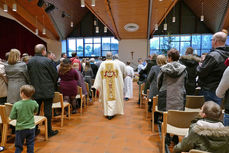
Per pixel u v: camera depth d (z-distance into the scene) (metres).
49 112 2.98
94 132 3.22
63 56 5.31
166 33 14.27
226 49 2.06
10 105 2.51
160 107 2.60
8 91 2.81
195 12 13.41
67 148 2.62
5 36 12.17
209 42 13.70
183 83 2.49
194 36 13.94
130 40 15.09
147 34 13.56
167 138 2.72
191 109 2.89
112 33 14.16
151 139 2.92
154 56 4.40
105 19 10.43
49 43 15.98
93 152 2.50
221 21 10.59
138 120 3.89
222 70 2.03
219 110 1.35
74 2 12.27
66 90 3.92
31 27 12.91
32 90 2.22
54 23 12.77
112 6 8.35
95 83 4.16
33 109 2.25
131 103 5.50
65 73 3.85
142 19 10.30
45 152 2.50
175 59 2.49
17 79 2.79
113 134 3.13
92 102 5.43
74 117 4.10
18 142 2.16
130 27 11.69
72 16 13.75
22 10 10.38
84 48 16.08
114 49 15.78
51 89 2.90
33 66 2.77
